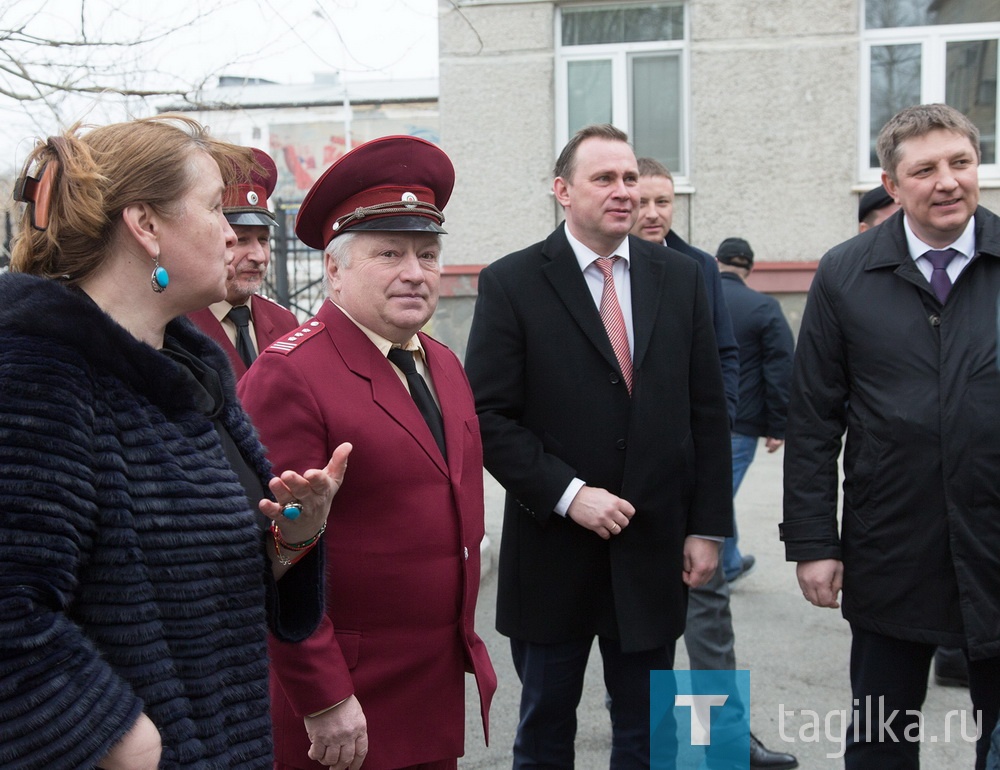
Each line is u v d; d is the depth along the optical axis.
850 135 8.34
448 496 2.12
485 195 8.68
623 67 8.70
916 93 8.45
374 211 2.09
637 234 3.62
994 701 2.53
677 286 2.80
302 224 2.22
